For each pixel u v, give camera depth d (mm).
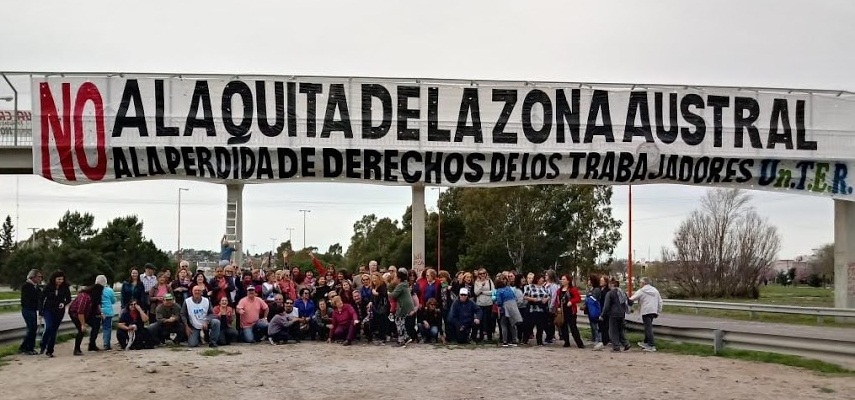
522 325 19016
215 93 21703
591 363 15367
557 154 22344
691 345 18172
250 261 30922
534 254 62094
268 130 21750
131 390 11961
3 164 22750
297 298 19344
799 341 16062
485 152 22188
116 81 21547
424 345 18094
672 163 22812
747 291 53062
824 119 23344
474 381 13070
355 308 18375
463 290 18469
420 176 22094
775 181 23312
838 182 23422
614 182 22750
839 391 12484
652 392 12234
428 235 65188
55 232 72188
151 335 17250
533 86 22391
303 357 15781
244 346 17594
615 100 22641
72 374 13422
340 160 21891
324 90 21875
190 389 12102
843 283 24641
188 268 19438
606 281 18547
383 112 21984
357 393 11922
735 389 12586
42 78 21453
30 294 16172
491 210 61688
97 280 16625
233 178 21734
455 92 22172
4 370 13883
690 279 54125
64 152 21422
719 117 22984
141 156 21562
